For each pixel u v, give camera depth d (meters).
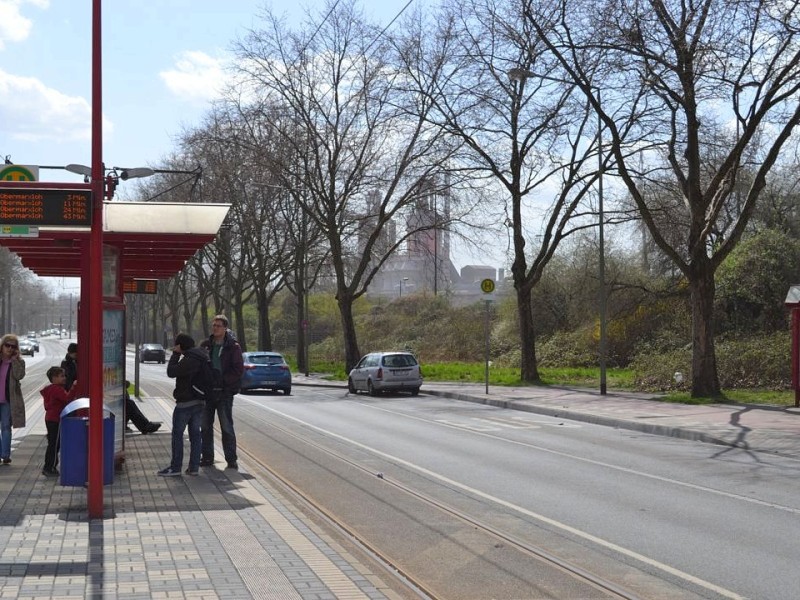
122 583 6.62
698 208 26.58
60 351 113.94
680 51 24.41
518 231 38.00
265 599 6.22
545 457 15.69
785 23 20.72
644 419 21.56
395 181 42.09
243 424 22.08
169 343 115.44
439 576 7.55
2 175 11.59
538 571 7.69
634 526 9.61
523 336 38.06
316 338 81.12
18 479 12.20
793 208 44.34
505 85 35.62
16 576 6.82
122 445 13.05
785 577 7.44
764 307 39.16
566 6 25.27
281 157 43.53
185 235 13.05
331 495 11.64
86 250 12.59
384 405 29.20
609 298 49.00
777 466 14.56
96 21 9.09
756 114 24.42
